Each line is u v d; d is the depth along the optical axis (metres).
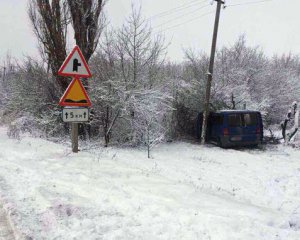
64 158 7.91
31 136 13.91
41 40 14.70
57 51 14.54
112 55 15.45
